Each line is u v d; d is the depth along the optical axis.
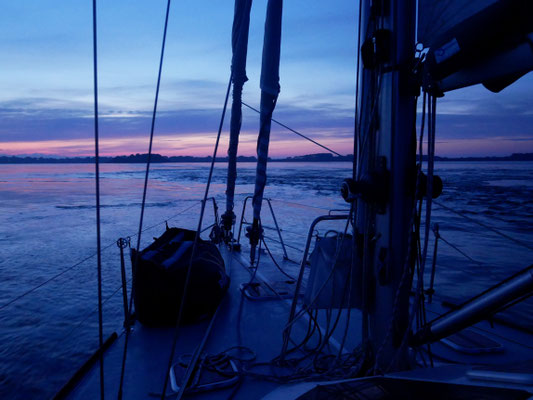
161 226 22.88
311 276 2.56
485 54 1.33
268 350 3.41
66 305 9.65
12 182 97.38
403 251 2.07
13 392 5.65
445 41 1.49
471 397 1.01
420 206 2.08
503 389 0.98
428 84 1.65
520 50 1.19
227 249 7.48
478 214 24.83
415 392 1.17
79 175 144.75
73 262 14.36
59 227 23.70
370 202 2.09
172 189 64.00
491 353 3.20
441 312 4.13
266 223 22.00
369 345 2.26
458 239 15.96
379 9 2.06
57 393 2.69
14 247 17.75
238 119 6.52
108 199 45.44
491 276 9.73
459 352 3.20
